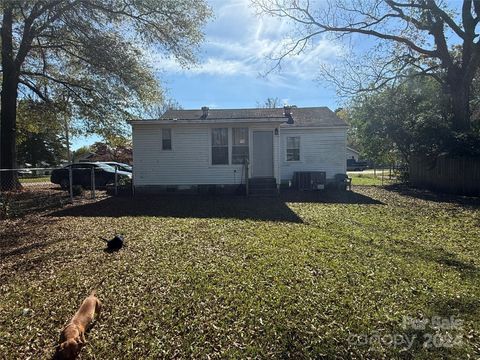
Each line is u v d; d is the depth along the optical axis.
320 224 8.36
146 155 15.61
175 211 10.70
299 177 16.56
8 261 5.83
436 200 13.11
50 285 4.67
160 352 3.08
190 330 3.41
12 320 3.73
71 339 2.96
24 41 15.89
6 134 16.47
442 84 18.67
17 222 9.32
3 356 3.09
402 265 5.22
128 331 3.40
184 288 4.38
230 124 15.38
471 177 14.70
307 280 4.59
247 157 15.56
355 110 21.25
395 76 19.05
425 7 16.81
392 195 14.86
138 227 8.21
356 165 47.00
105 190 17.19
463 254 5.84
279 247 6.21
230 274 4.83
